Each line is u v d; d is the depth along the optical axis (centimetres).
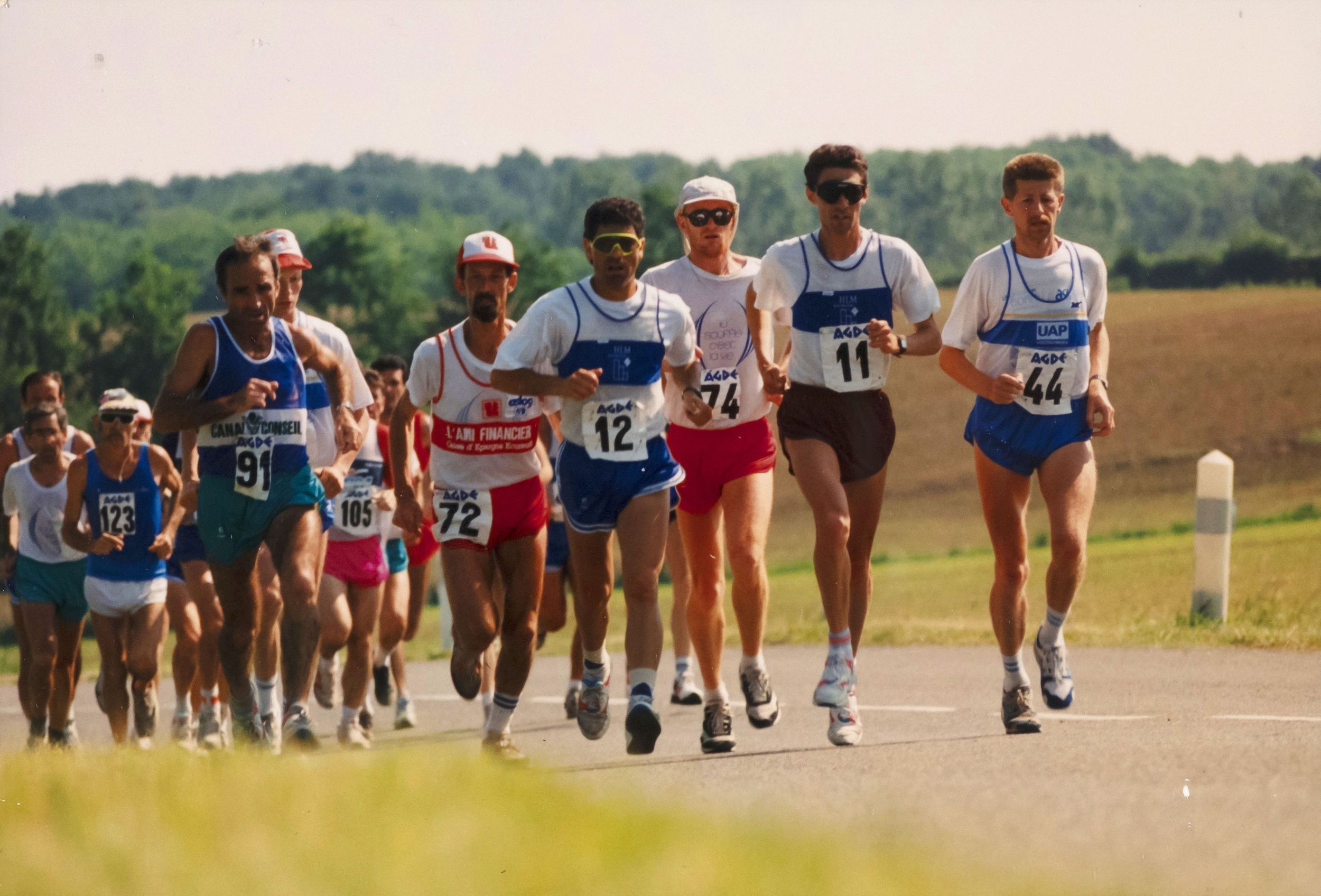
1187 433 16188
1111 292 19800
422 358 2184
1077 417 2294
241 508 2108
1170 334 18175
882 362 2270
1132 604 5344
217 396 2080
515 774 1341
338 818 1159
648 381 2114
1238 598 4403
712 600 2303
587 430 2081
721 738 2228
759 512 2344
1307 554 7338
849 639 2205
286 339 2127
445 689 3975
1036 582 7350
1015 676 2250
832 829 1203
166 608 2916
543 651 4866
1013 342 2275
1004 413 2277
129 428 2795
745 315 2403
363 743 2816
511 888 998
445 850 1075
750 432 2375
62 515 2889
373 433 3023
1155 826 1334
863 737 2362
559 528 3108
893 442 2295
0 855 1092
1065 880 1110
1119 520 13962
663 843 1101
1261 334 17862
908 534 14825
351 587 2880
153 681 2889
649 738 2020
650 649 2064
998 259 2278
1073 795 1505
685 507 2375
